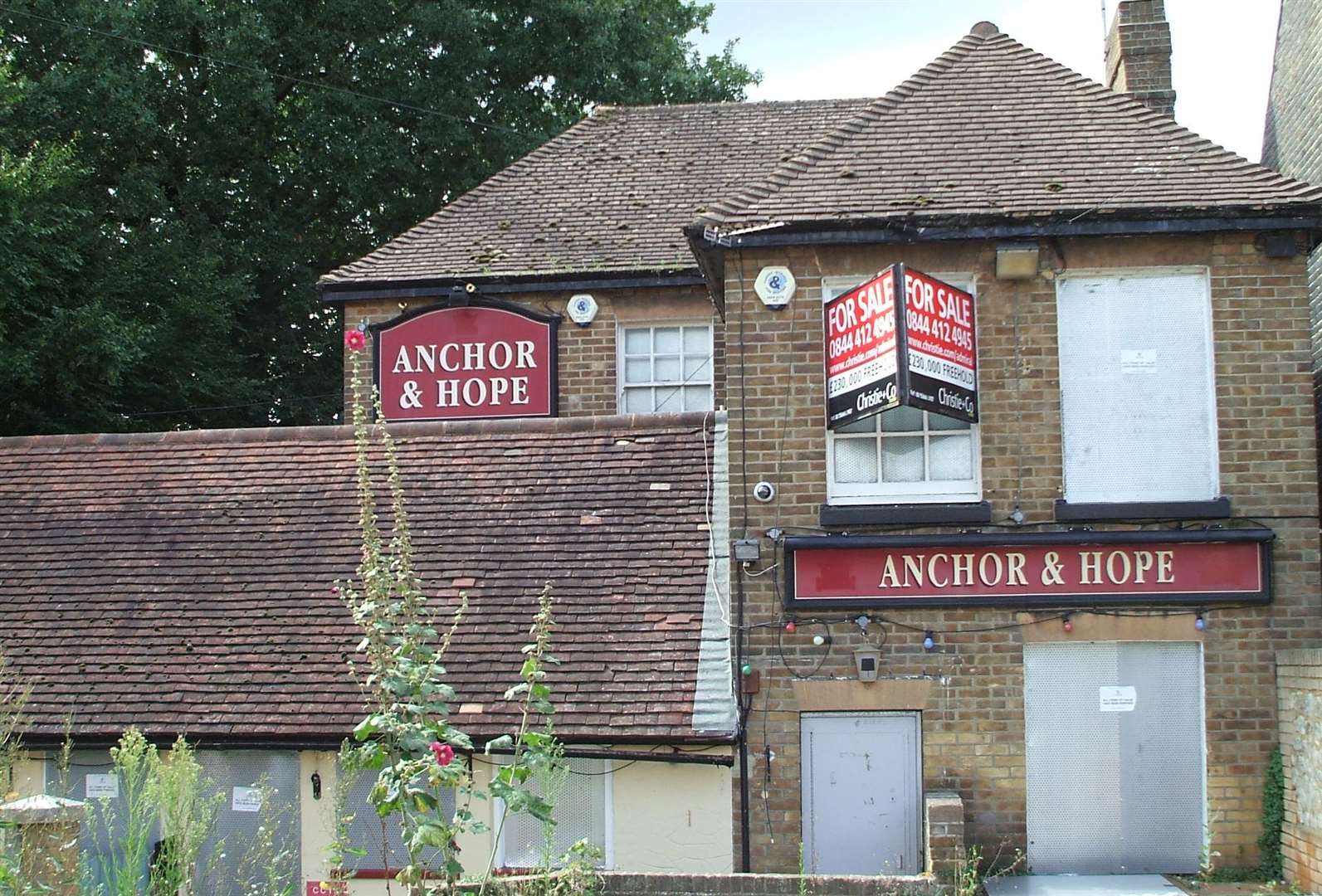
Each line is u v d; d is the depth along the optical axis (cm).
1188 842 1136
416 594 798
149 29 2667
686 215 1797
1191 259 1173
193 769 757
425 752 757
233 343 2919
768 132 1992
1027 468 1167
